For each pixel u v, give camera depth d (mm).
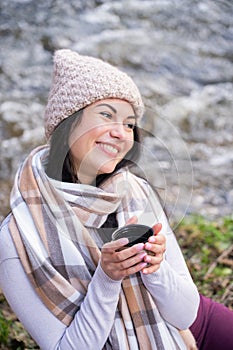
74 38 9961
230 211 6395
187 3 10953
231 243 5109
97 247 2484
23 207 2521
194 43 10062
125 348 2514
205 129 8297
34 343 3898
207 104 8734
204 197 6668
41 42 9828
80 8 10703
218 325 2859
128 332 2527
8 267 2498
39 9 10594
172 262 2684
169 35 10188
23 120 8148
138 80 9164
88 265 2518
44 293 2475
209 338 2844
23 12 10477
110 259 2344
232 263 4793
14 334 3963
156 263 2391
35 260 2461
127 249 2326
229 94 9000
